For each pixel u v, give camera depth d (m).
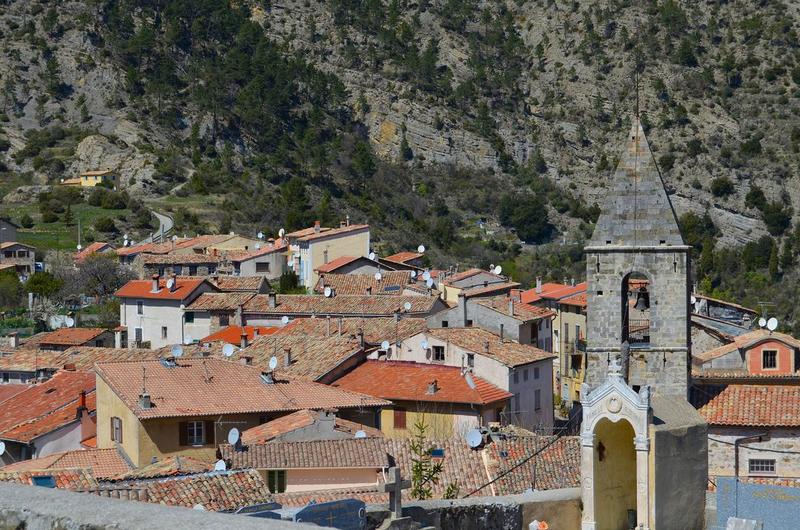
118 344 187.88
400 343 131.25
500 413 119.62
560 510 58.25
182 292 188.50
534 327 160.50
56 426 107.38
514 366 124.69
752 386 76.56
